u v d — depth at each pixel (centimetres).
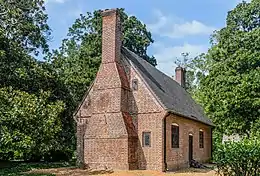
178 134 2659
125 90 2506
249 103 3462
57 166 2698
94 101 2530
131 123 2470
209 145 3594
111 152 2395
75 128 3097
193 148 3019
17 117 1930
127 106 2520
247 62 3575
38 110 2055
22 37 2969
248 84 3453
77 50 4266
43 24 3191
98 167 2419
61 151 3186
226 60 3694
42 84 2716
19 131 1969
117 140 2383
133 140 2417
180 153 2672
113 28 2550
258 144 1178
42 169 2444
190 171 2448
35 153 2702
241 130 3631
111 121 2433
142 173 2192
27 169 2417
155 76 2989
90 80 3606
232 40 3747
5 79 2395
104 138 2430
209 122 3484
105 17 2589
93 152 2459
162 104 2409
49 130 2120
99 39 3997
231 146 1198
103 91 2509
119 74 2484
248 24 3894
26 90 2520
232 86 3559
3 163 2844
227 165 1193
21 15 2878
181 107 2872
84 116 2698
